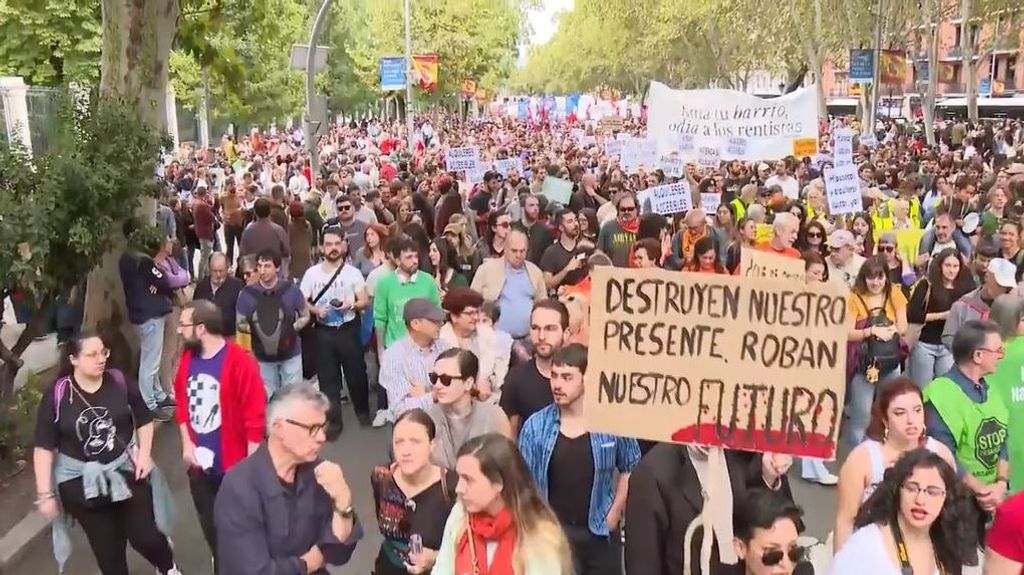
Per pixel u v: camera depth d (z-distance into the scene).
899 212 12.10
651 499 3.80
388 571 4.27
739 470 3.92
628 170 19.55
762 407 3.75
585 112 78.38
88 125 8.20
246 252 11.88
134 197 8.49
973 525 3.56
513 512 3.55
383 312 8.38
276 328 7.77
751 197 14.47
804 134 13.78
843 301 3.67
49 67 24.58
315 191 17.20
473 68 52.31
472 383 4.73
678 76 70.81
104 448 5.30
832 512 7.07
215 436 5.59
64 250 7.85
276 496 3.74
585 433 4.46
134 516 5.50
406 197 14.35
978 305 7.41
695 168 19.64
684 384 3.82
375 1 52.00
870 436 4.41
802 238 10.27
